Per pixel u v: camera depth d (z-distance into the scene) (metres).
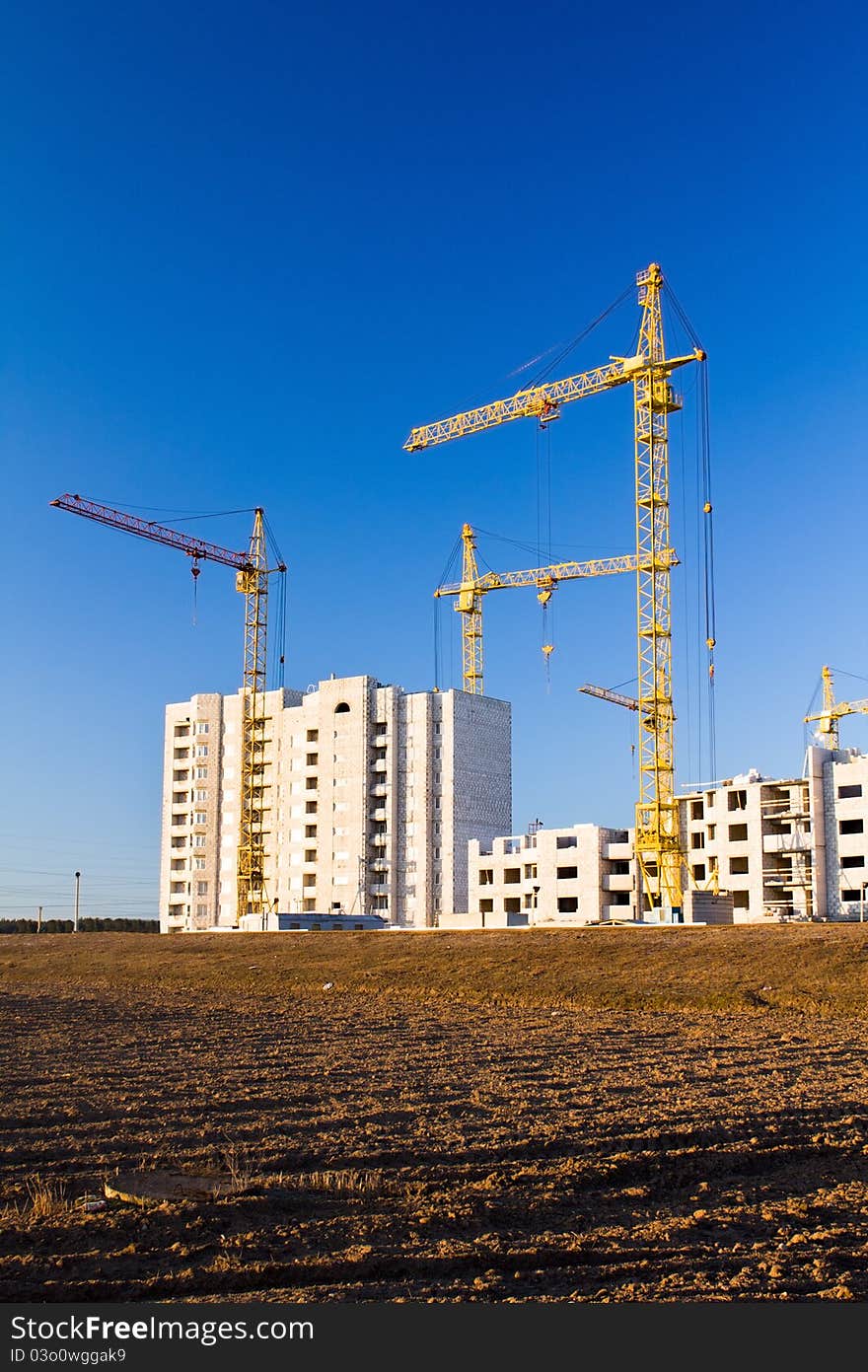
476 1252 14.81
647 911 112.62
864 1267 14.56
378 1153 20.33
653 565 111.00
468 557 174.38
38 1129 22.69
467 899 142.50
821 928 68.94
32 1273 13.98
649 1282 13.95
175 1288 13.59
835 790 111.88
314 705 151.88
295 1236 15.45
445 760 144.12
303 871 148.88
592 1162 19.89
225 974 71.69
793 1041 37.81
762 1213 17.08
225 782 158.38
